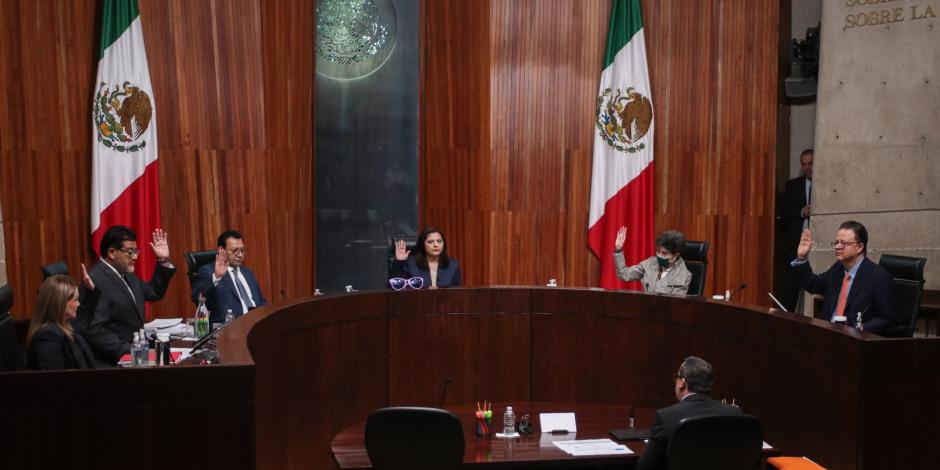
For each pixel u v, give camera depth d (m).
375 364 5.89
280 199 8.83
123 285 5.42
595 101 9.12
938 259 8.42
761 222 9.20
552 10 9.00
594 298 6.12
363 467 4.64
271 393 4.67
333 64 9.23
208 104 8.48
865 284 5.50
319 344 5.38
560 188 9.12
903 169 8.47
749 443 3.98
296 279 9.04
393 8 9.30
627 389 6.05
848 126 8.66
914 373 4.31
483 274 9.09
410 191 9.44
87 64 8.03
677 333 5.84
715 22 9.09
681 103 9.16
